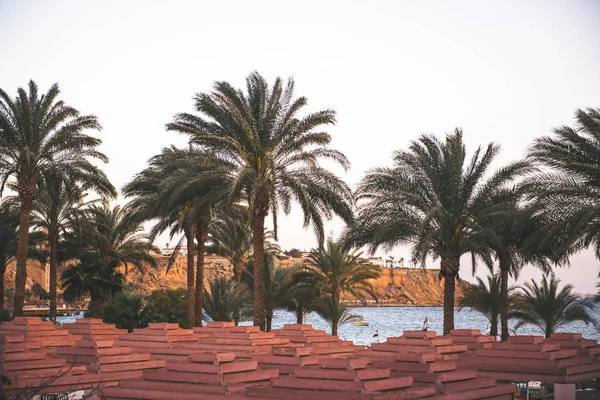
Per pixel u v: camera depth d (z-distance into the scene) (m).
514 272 31.03
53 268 46.84
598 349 19.61
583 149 25.67
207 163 29.52
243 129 28.78
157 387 13.93
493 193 29.23
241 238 45.94
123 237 51.88
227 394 13.27
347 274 47.31
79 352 17.39
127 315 41.91
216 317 49.00
